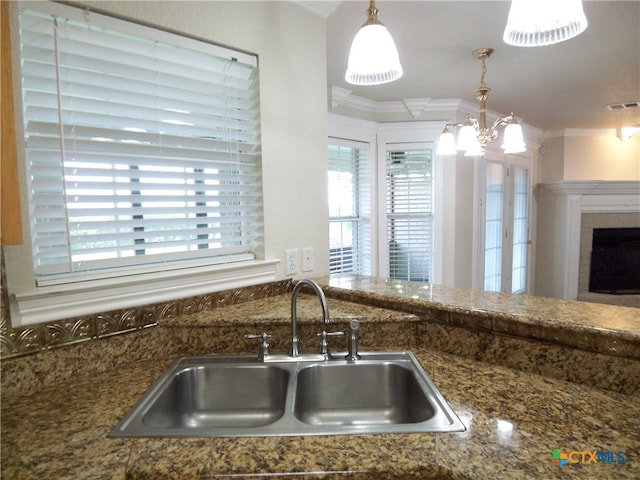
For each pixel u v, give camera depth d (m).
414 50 2.37
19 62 1.01
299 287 1.22
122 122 1.23
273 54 1.59
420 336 1.31
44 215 1.08
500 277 4.59
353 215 3.51
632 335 0.92
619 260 4.98
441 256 3.67
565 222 4.94
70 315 1.07
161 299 1.27
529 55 2.46
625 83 3.01
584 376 0.99
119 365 1.17
